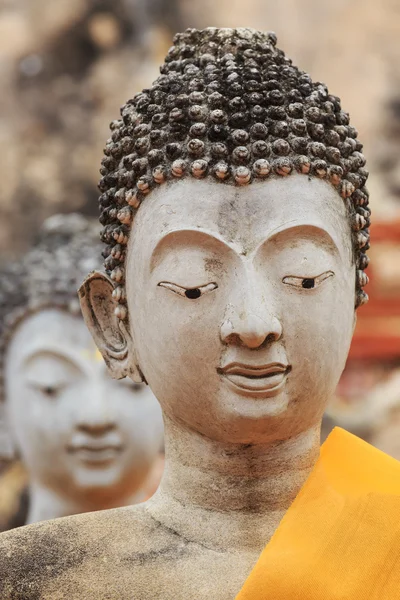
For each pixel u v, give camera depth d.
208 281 3.19
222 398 3.19
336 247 3.29
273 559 3.11
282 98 3.34
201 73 3.43
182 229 3.21
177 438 3.42
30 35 15.17
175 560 3.28
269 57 3.50
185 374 3.22
